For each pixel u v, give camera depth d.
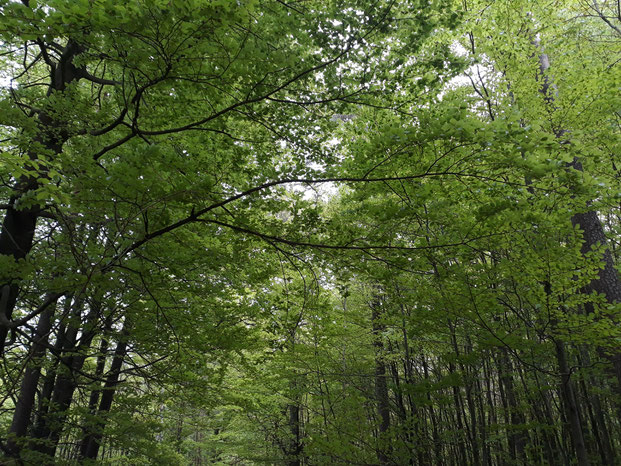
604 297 4.31
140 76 3.26
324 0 3.61
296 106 3.79
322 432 7.15
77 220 3.52
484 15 6.08
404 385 6.22
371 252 3.62
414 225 4.75
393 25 3.23
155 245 4.12
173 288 4.57
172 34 2.51
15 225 3.97
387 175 4.08
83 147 3.63
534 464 8.17
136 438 6.53
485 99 6.02
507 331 5.75
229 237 4.37
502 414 8.71
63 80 4.55
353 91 3.71
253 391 8.62
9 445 5.01
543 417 7.89
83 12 2.31
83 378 6.87
